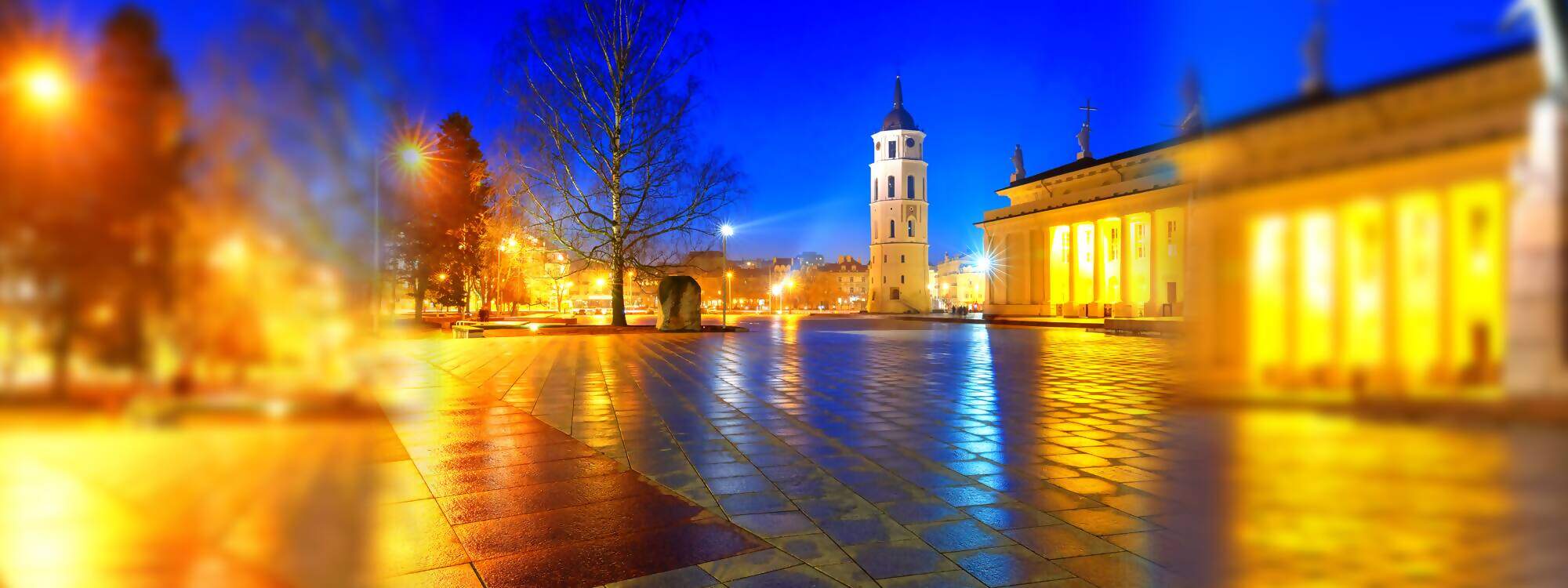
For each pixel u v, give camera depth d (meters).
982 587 3.42
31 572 2.93
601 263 30.23
